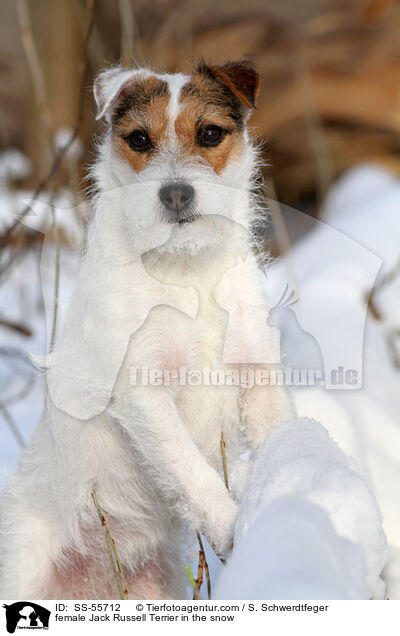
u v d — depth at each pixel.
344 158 11.03
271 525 2.87
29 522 4.37
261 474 3.24
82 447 4.13
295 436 3.44
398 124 10.82
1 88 11.87
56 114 9.97
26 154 9.88
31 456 4.41
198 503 3.61
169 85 4.11
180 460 3.69
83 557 4.38
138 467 4.17
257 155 4.36
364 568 2.97
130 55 6.97
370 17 10.70
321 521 2.89
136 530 4.36
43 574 4.34
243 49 11.02
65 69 10.02
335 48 10.95
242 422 4.04
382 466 4.63
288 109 10.81
